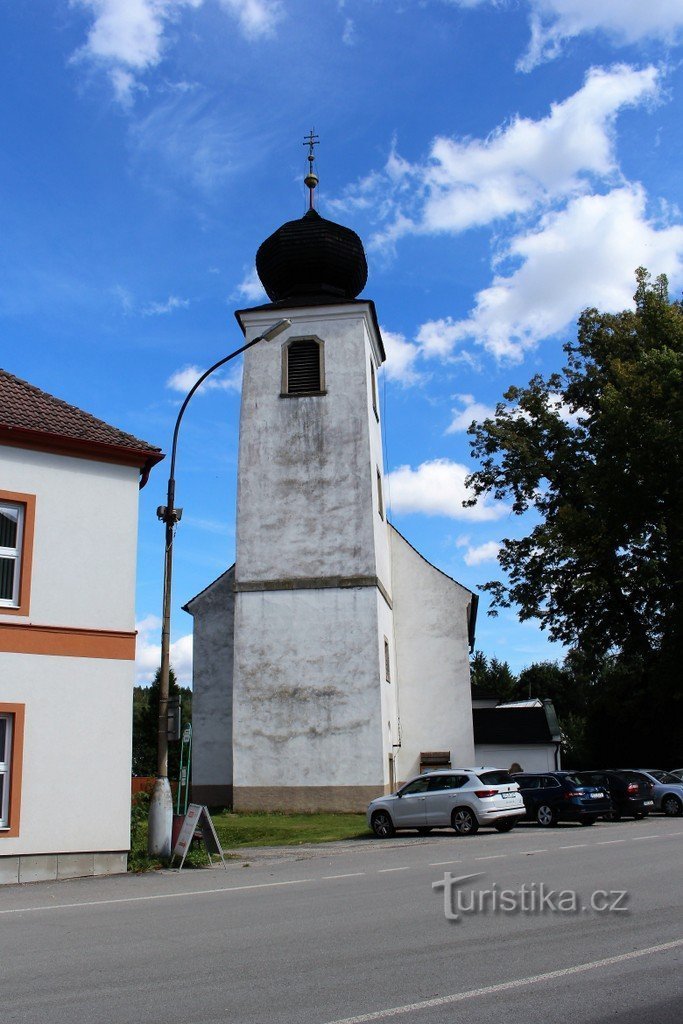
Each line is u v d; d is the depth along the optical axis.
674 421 33.81
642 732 39.72
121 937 9.12
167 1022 5.93
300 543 30.61
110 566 16.81
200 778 32.78
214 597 34.28
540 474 37.34
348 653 29.52
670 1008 5.93
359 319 32.53
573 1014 5.84
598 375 38.31
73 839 15.41
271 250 34.59
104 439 17.12
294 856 18.09
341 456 31.19
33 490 16.30
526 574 37.59
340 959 7.70
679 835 20.12
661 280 37.88
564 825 25.23
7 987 7.07
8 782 15.09
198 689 33.56
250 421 31.91
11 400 17.05
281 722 29.28
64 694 15.84
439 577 34.94
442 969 7.19
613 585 35.84
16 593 15.86
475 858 15.85
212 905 11.29
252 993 6.63
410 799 22.53
